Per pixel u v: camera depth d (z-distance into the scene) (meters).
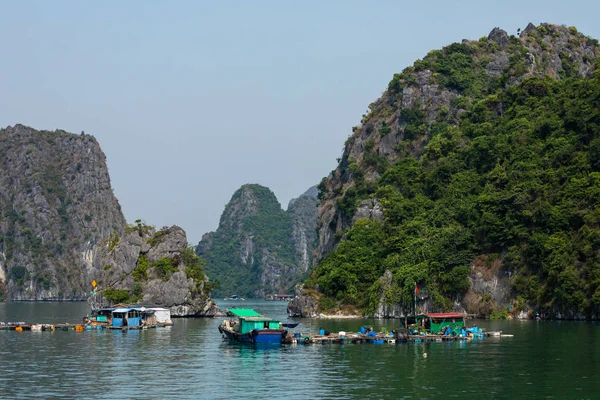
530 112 174.00
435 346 87.12
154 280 171.00
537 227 136.75
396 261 153.88
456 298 142.50
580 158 142.62
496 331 102.12
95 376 65.69
